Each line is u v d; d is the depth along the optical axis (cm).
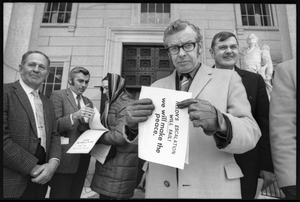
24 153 141
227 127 93
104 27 347
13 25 301
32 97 162
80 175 196
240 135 94
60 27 342
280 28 328
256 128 104
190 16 343
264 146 153
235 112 107
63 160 176
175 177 115
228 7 344
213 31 333
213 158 109
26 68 159
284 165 114
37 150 152
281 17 331
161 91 108
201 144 112
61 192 176
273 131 124
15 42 301
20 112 148
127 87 343
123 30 348
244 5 344
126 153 170
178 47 117
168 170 118
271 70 295
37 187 166
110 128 178
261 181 162
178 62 119
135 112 105
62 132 182
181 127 102
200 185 106
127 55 354
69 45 335
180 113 104
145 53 355
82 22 347
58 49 332
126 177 167
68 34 340
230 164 110
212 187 105
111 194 164
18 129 145
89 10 354
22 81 162
